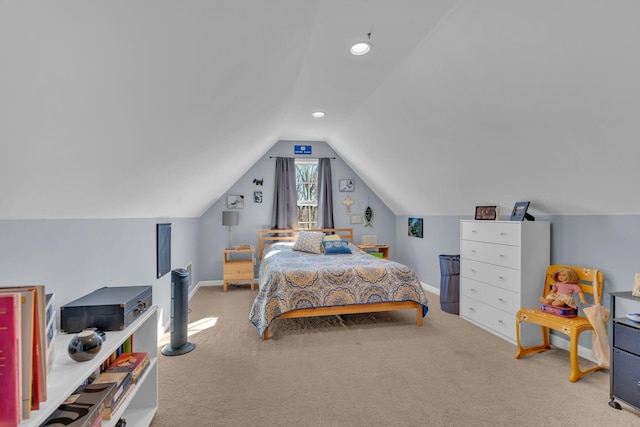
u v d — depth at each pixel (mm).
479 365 2332
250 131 2947
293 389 2008
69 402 1142
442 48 2061
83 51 803
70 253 1649
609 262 2316
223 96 1754
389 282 3174
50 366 1074
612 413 1759
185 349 2580
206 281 5098
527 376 2168
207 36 1150
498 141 2443
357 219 5656
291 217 5328
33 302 861
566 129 1950
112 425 1223
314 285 3016
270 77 2086
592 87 1629
